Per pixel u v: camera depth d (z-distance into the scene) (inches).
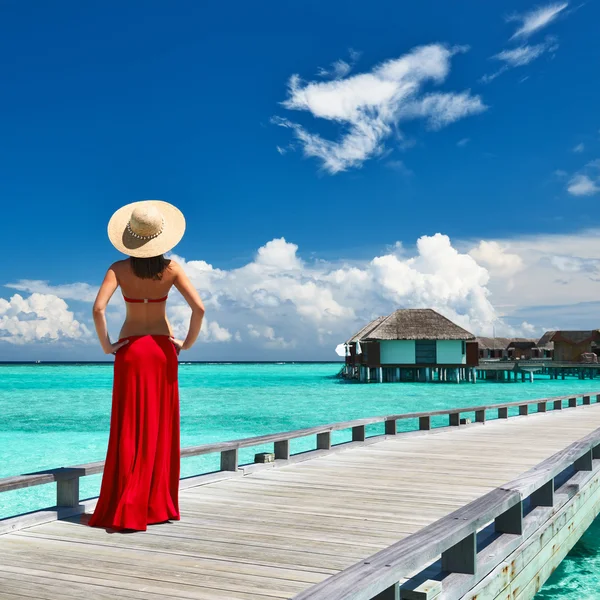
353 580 110.8
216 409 1250.6
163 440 190.7
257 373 4692.4
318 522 205.0
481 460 351.9
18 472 542.9
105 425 940.6
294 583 144.1
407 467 324.8
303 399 1573.6
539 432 514.3
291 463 331.0
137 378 185.6
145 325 188.9
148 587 139.7
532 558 215.8
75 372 4722.0
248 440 297.0
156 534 184.1
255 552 168.9
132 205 194.4
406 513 220.2
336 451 377.1
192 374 4382.4
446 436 480.4
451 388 2025.1
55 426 926.4
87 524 192.9
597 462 354.9
